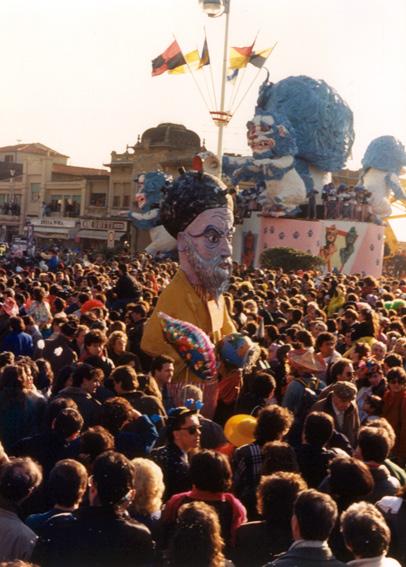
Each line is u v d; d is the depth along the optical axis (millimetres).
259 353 11844
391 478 6832
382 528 4914
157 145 69688
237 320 15453
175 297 13578
